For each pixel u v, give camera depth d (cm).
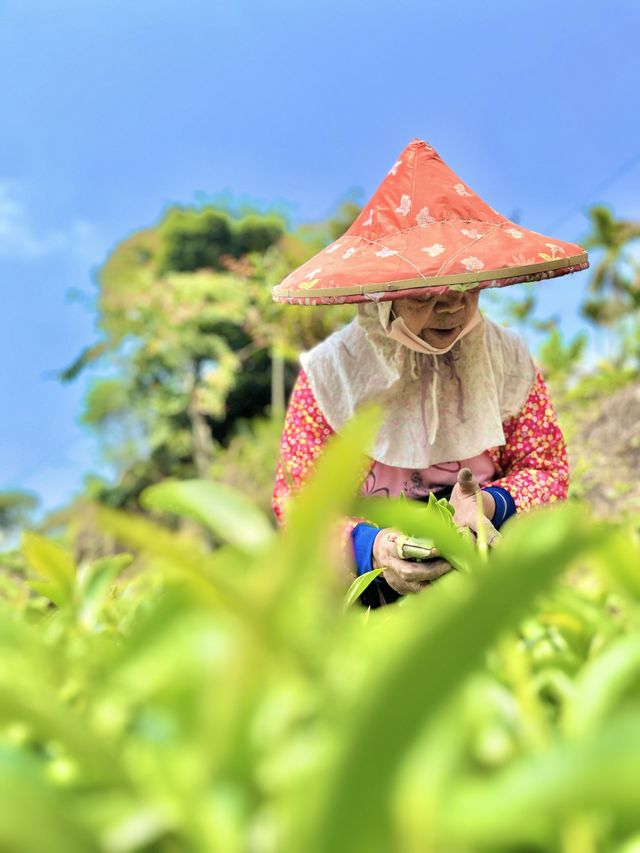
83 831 21
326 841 18
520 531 25
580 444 823
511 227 180
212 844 22
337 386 196
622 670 28
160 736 26
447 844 20
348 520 159
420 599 34
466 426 194
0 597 81
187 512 30
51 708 24
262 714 24
